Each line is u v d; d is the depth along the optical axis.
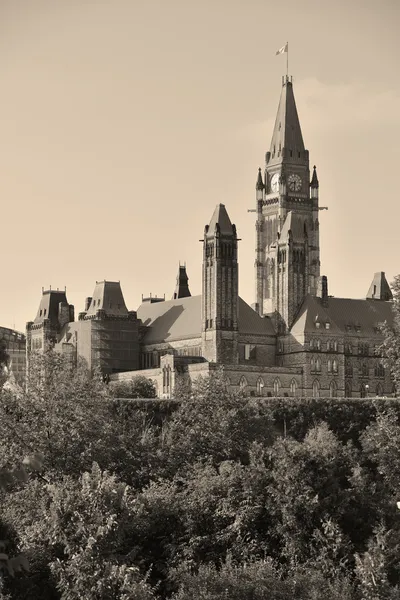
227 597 130.62
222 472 162.12
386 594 134.00
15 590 133.88
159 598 136.25
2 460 167.62
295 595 133.00
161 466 180.75
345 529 153.88
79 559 128.75
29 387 184.25
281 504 151.62
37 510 144.50
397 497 167.62
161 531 151.00
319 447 170.12
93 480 141.75
